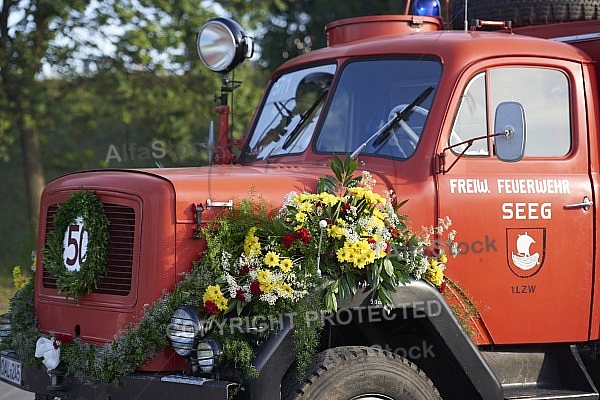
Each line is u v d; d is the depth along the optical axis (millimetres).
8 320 10664
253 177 9359
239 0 29781
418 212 9680
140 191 9055
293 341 8664
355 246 8844
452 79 10070
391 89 10445
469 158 10023
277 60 34750
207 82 29359
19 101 29000
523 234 10117
